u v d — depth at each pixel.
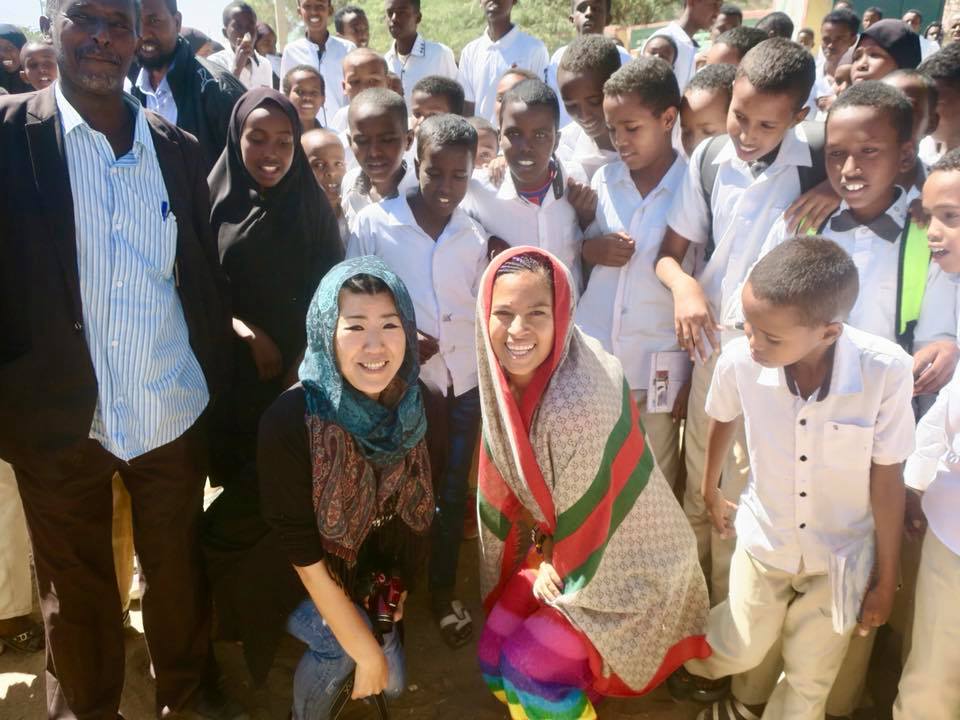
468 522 3.79
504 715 2.80
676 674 2.84
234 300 3.11
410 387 2.29
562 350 2.36
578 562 2.46
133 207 2.26
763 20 6.88
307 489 2.31
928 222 2.52
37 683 2.94
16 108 2.17
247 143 2.94
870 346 2.25
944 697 2.32
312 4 7.18
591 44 3.78
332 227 3.25
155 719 2.78
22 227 2.13
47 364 2.20
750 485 2.51
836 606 2.30
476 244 3.22
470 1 20.17
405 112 3.38
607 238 3.15
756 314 2.14
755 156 2.87
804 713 2.42
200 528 2.95
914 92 3.10
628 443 2.43
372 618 2.57
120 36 2.15
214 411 3.11
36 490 2.32
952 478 2.23
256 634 2.72
